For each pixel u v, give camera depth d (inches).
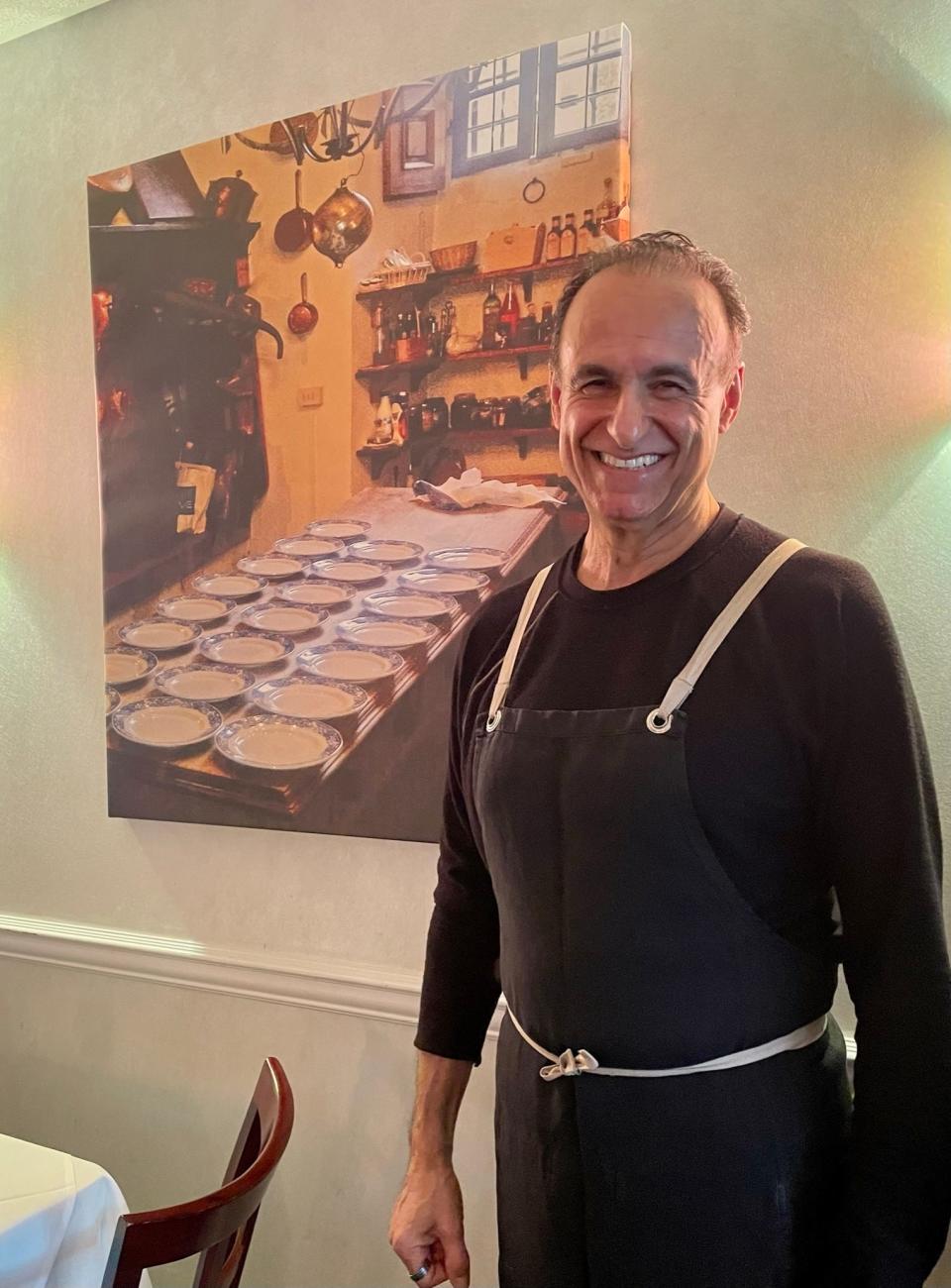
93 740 71.6
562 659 35.1
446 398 56.5
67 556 73.1
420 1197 38.2
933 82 46.5
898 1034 28.0
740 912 30.6
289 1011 63.1
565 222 52.9
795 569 32.0
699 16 51.1
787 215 49.3
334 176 59.7
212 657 64.2
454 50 58.2
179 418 65.6
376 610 58.7
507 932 35.7
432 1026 41.1
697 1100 30.5
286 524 61.7
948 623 46.4
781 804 30.5
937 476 46.7
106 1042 69.9
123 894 69.8
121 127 70.2
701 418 32.8
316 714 60.5
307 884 62.5
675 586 33.5
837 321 48.4
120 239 67.4
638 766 31.1
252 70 65.2
